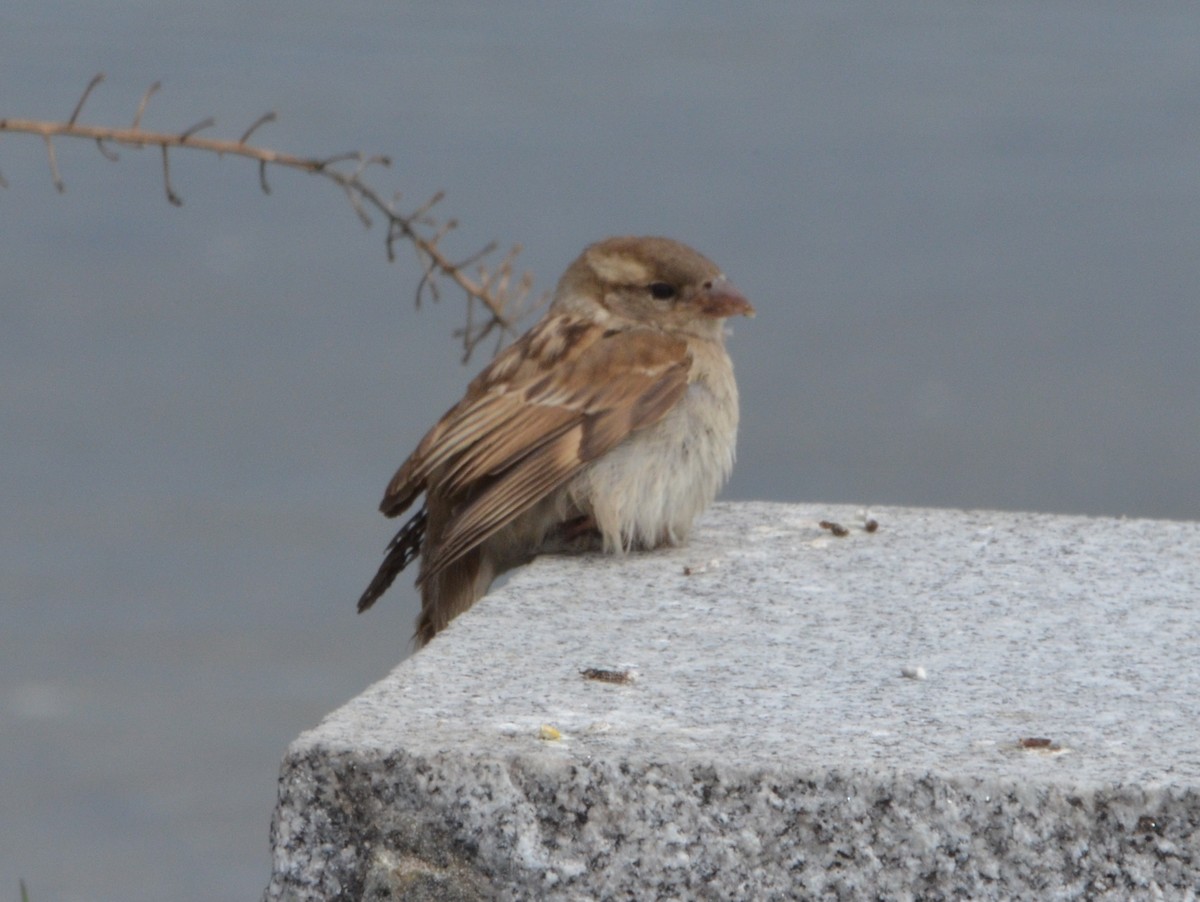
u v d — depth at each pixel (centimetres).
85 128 895
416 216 979
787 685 654
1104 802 531
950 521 960
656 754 555
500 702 620
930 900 540
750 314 956
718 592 805
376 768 554
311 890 558
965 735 588
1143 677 667
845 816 542
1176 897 530
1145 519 958
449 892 553
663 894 548
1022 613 767
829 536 928
